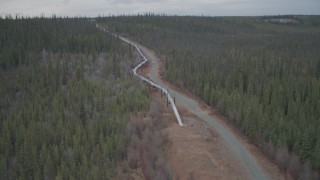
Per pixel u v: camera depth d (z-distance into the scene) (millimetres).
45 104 77375
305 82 83000
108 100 71375
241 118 60094
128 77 89562
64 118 66938
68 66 102250
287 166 48562
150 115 63000
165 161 48438
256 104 64688
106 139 54500
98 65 104938
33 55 115312
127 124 57750
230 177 46719
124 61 110500
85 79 86938
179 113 66500
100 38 133500
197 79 82312
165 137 54375
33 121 64375
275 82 83375
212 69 94250
